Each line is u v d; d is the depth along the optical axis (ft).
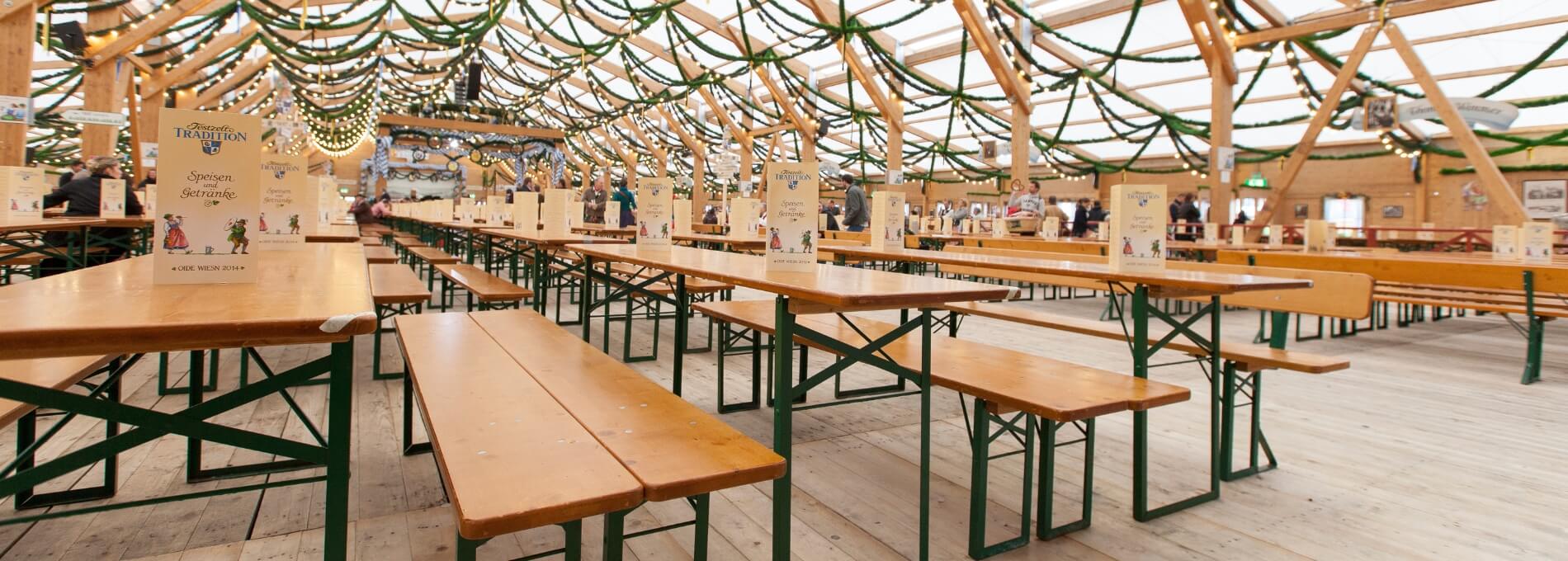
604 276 12.59
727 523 5.98
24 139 20.47
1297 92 44.50
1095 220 42.42
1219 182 29.43
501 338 7.02
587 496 3.10
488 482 3.23
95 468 6.74
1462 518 6.26
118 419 3.00
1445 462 7.73
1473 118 25.00
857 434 8.59
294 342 3.00
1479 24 33.19
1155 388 5.74
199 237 3.88
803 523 6.04
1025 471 5.70
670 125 66.64
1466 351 14.99
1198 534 5.93
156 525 5.61
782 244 6.20
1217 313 6.74
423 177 90.89
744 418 9.21
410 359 5.98
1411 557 5.53
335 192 20.06
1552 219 38.88
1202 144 57.93
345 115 53.31
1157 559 5.48
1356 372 12.49
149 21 25.88
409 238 31.32
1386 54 36.99
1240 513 6.36
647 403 4.74
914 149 62.59
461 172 90.74
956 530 5.96
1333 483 7.13
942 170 80.23
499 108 70.23
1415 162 52.03
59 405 2.88
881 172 76.23
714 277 6.10
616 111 56.18
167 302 3.25
